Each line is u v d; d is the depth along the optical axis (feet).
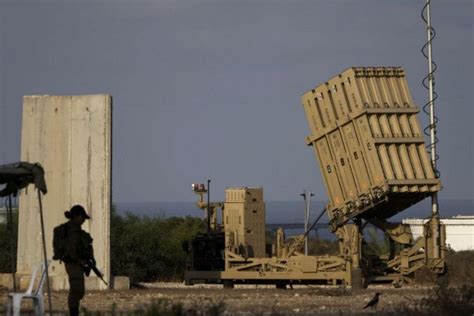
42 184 228.22
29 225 356.79
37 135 361.10
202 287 394.11
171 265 523.70
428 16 393.09
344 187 384.27
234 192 403.95
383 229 387.96
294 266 382.83
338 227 386.11
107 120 355.56
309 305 289.74
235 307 281.33
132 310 248.32
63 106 359.25
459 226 640.58
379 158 374.43
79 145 356.79
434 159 381.60
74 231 225.76
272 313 258.37
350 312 264.52
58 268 351.87
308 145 393.29
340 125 381.40
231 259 392.27
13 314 230.27
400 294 327.06
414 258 380.99
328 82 384.88
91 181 355.15
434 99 386.73
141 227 530.27
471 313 251.19
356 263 374.02
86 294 327.88
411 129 380.58
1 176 228.63
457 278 394.93
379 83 380.99
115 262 510.17
